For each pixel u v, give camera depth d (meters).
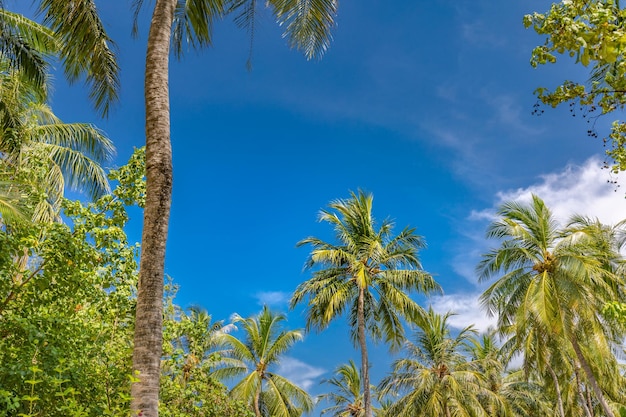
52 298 7.59
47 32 11.45
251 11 9.21
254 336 27.23
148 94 6.27
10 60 11.59
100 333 8.30
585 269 19.45
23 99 12.89
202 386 12.73
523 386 34.25
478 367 29.31
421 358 28.69
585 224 21.53
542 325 20.53
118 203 8.38
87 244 7.86
